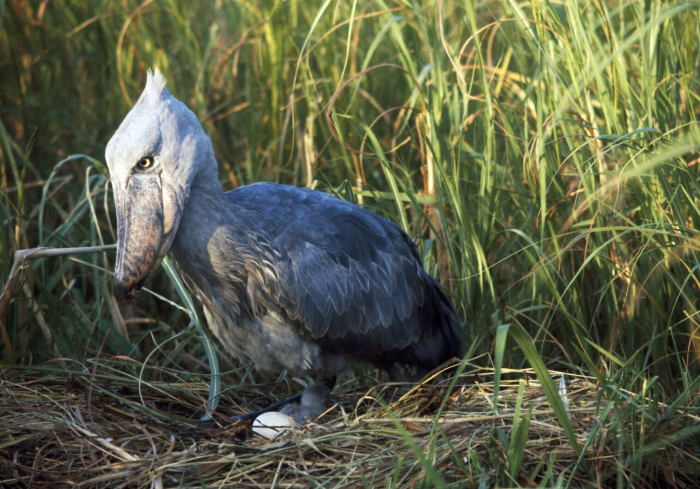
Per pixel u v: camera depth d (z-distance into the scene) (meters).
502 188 8.27
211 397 6.95
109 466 5.63
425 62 10.06
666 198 7.05
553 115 7.23
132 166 5.89
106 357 7.73
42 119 11.21
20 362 7.66
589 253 7.57
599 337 7.86
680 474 5.49
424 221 8.69
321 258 6.73
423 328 7.46
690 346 6.99
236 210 6.52
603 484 5.33
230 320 6.81
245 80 11.33
